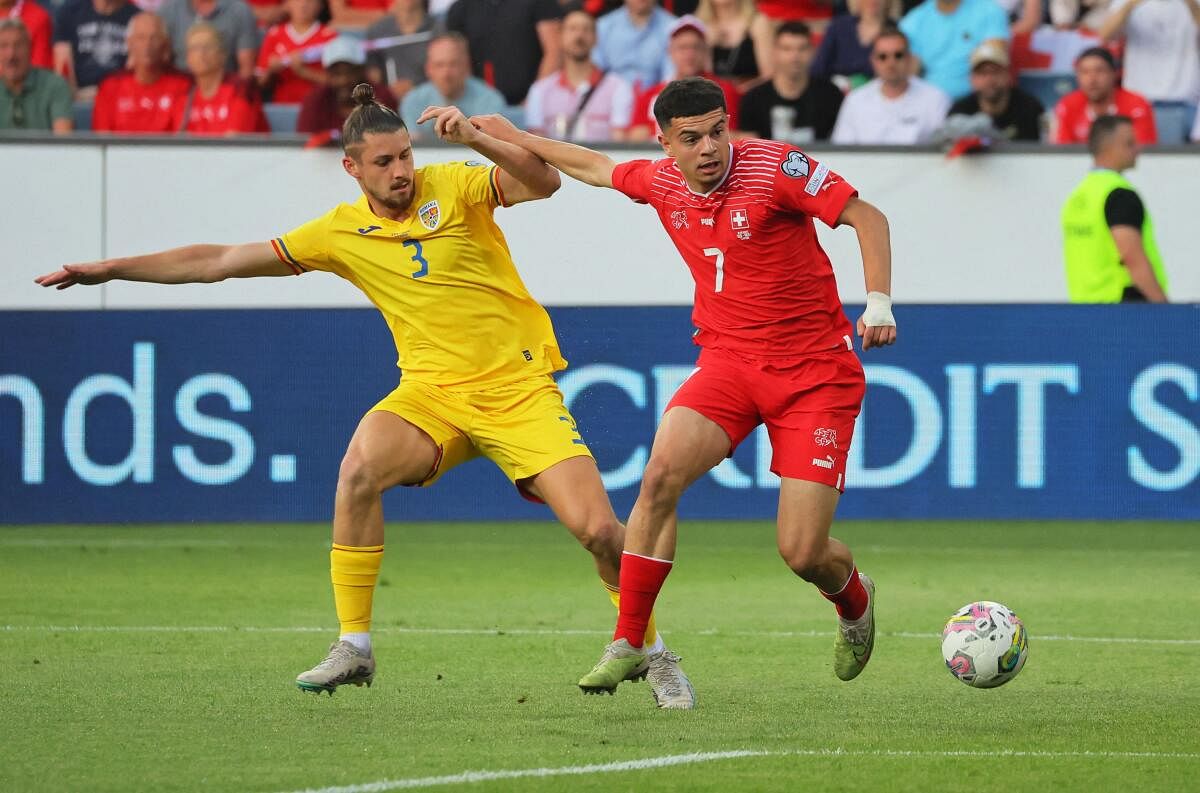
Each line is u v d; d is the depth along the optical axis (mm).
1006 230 41312
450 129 20266
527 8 47000
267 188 41625
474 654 24172
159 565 34625
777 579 32906
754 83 46594
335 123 43688
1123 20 47031
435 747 17562
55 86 46219
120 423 39875
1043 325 39469
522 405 20719
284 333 39938
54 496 39969
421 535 40031
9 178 41406
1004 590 31422
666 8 48438
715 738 18141
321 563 35094
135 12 49219
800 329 19750
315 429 40000
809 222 19969
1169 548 37750
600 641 25375
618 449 39531
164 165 41531
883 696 20984
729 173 19453
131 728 18609
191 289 42094
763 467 40156
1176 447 39562
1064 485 39656
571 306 39531
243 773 16234
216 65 45344
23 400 39781
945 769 16562
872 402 39719
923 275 41562
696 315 20578
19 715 19391
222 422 39969
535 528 41250
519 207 41500
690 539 39188
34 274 41531
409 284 20828
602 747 17594
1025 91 44500
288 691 21062
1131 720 19359
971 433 39625
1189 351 39406
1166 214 41312
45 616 27828
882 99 44219
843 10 49000
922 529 40906
